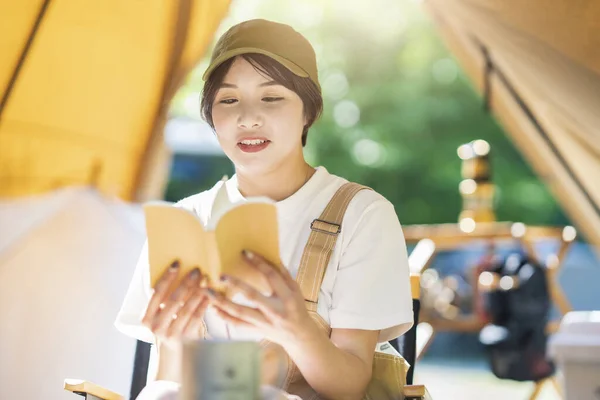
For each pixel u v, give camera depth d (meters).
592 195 3.59
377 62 10.87
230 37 1.74
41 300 2.86
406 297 1.75
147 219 1.40
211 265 1.41
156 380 1.67
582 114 3.10
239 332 1.72
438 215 10.93
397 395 1.73
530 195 10.52
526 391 5.41
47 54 3.04
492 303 3.69
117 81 3.22
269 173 1.79
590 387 1.52
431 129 10.77
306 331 1.41
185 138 8.56
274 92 1.72
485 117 10.61
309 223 1.78
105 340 2.91
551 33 2.85
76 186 3.08
